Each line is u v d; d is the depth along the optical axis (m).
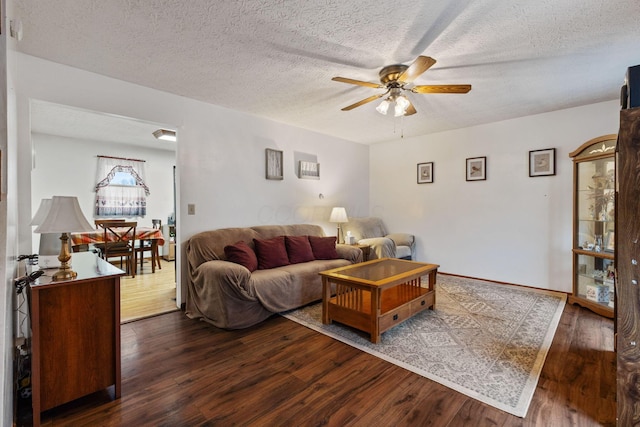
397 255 4.57
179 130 3.25
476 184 4.39
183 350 2.35
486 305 3.28
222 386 1.89
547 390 1.81
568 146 3.64
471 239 4.46
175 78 2.80
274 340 2.51
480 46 2.22
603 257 3.00
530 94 3.17
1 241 1.09
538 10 1.81
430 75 2.70
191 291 3.14
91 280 1.70
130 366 2.12
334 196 5.09
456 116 3.94
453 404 1.70
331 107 3.61
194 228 3.38
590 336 2.52
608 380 1.91
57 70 2.50
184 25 1.98
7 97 1.32
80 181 5.57
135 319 2.98
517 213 4.03
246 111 3.77
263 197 4.05
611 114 3.37
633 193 1.40
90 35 2.10
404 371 2.03
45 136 5.21
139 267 5.53
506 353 2.26
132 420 1.60
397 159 5.34
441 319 2.90
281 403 1.72
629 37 2.10
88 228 1.74
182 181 3.28
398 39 2.13
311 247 3.90
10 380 1.42
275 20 1.92
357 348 2.36
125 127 4.74
